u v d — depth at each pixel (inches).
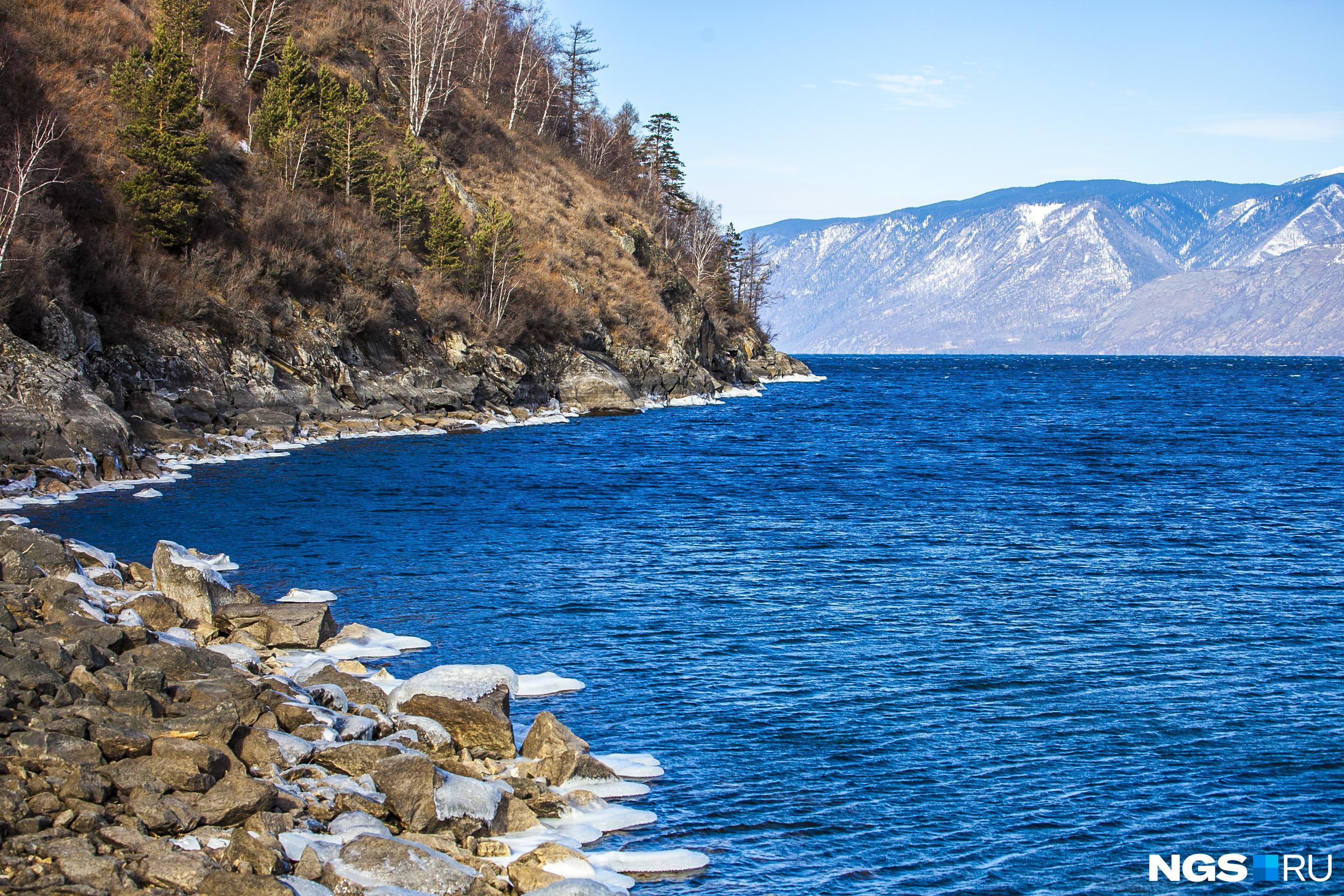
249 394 1867.6
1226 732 605.0
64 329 1475.1
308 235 2256.4
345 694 555.2
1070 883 442.3
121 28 2442.2
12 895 317.7
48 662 464.4
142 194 1862.7
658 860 441.1
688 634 780.0
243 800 391.9
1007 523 1285.7
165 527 1085.1
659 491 1503.4
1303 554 1110.4
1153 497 1512.1
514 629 781.3
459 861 400.5
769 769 542.3
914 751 569.0
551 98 4522.6
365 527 1142.3
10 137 1760.6
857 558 1070.4
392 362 2335.1
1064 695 661.9
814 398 4074.8
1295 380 6437.0
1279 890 440.8
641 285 3567.9
